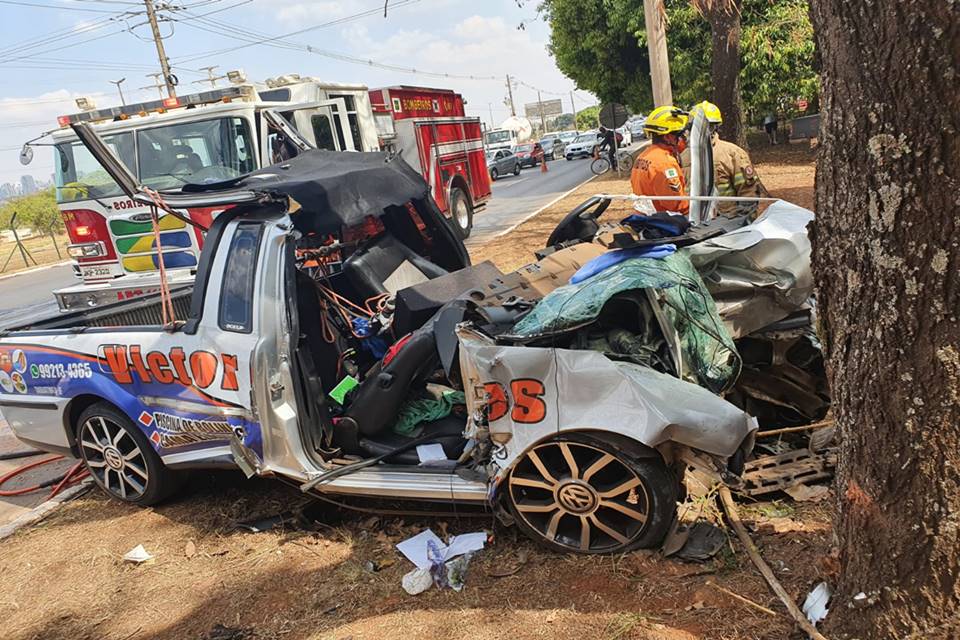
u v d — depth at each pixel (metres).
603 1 21.50
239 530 4.10
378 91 12.47
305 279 4.29
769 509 3.46
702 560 3.15
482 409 3.38
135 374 4.21
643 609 2.92
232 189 4.08
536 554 3.41
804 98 18.55
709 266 3.73
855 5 1.89
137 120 8.32
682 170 5.77
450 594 3.22
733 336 3.76
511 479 3.36
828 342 2.32
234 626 3.25
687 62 19.14
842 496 2.36
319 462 3.87
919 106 1.83
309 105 9.39
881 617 2.28
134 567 3.88
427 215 5.15
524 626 2.94
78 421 4.60
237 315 3.89
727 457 2.95
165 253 8.29
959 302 1.91
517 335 3.25
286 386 3.86
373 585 3.38
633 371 3.07
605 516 3.30
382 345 4.64
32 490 5.26
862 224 2.03
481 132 16.89
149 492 4.45
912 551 2.16
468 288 4.53
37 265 26.14
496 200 21.98
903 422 2.07
